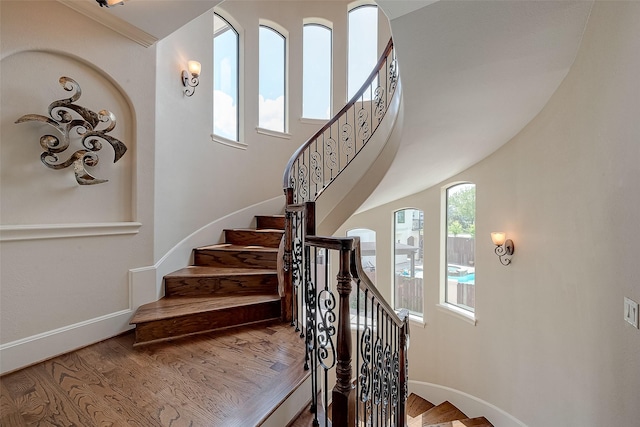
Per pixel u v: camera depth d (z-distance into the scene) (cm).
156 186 256
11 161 168
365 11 501
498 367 329
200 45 326
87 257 201
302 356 184
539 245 259
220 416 132
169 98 276
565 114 209
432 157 316
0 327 164
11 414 132
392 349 220
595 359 181
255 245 337
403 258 486
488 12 150
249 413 134
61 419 129
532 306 272
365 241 525
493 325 337
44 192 181
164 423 127
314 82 498
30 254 175
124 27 212
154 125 238
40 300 179
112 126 203
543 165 248
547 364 250
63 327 188
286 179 242
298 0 479
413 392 449
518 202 293
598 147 167
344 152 467
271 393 148
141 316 207
